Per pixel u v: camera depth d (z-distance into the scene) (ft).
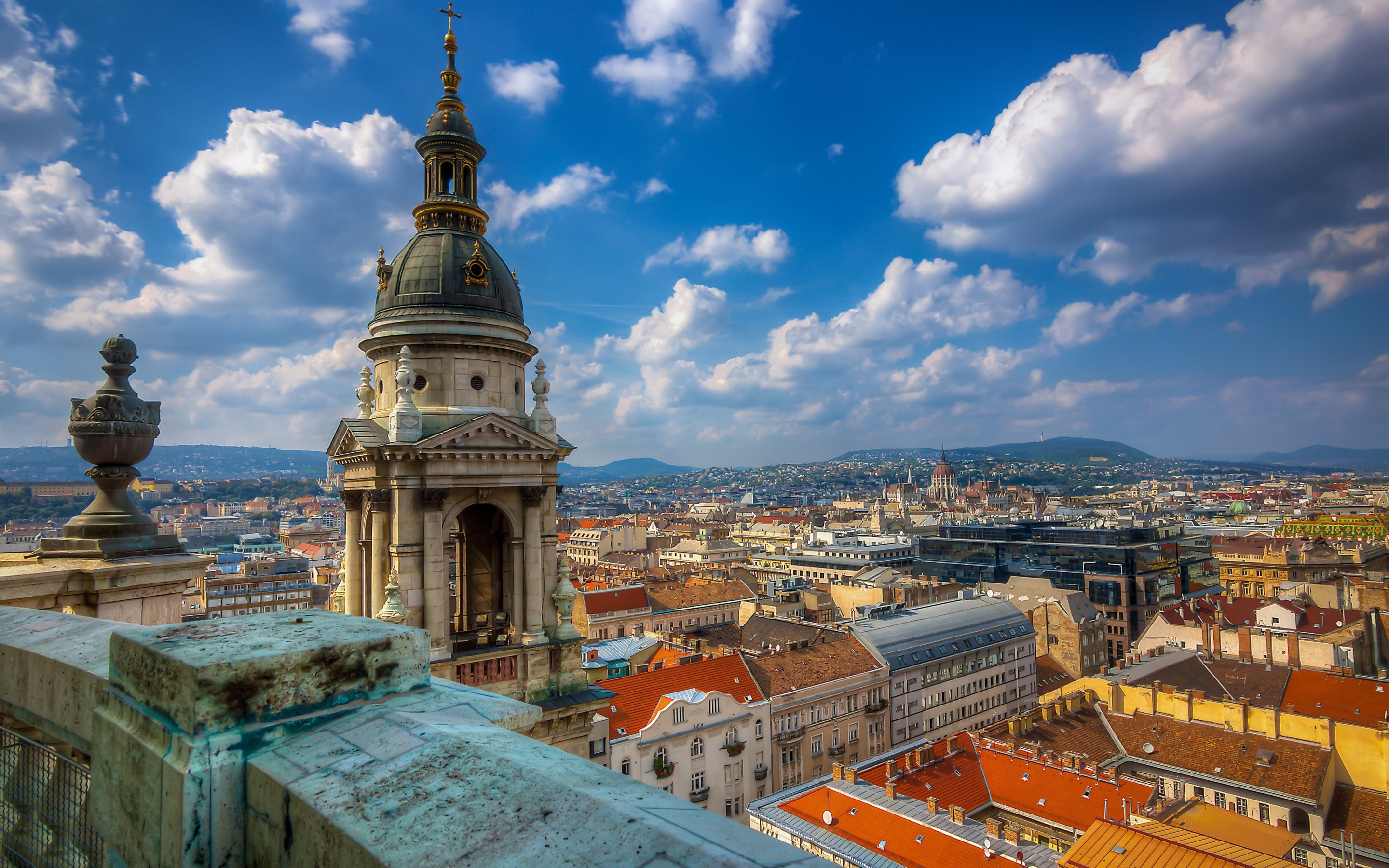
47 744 33.99
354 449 120.37
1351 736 246.27
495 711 25.31
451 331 122.11
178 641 23.80
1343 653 325.01
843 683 341.62
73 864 27.30
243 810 20.94
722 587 606.55
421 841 15.29
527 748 19.93
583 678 128.06
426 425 119.34
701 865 12.32
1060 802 229.25
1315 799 233.55
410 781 18.08
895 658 374.22
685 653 368.68
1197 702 281.13
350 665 24.18
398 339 122.11
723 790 280.10
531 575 124.36
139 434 74.64
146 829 22.00
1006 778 246.27
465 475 118.42
